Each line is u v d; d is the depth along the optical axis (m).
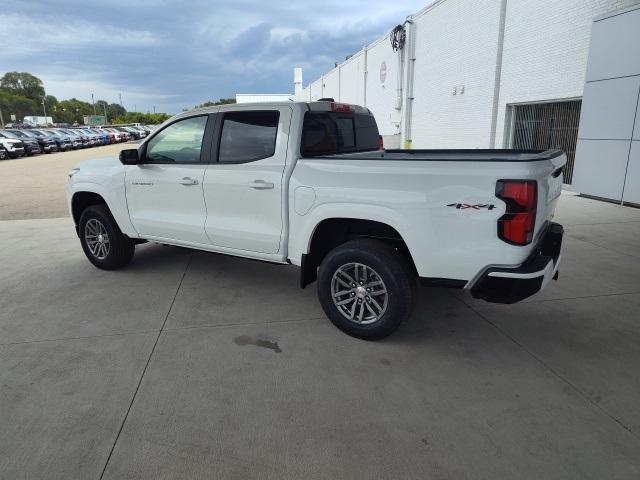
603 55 8.60
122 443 2.46
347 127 4.45
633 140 8.17
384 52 21.69
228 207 4.12
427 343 3.52
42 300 4.48
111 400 2.84
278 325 3.87
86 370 3.19
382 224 3.50
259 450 2.41
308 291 4.65
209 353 3.41
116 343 3.57
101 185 5.02
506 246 2.89
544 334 3.64
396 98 20.00
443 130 15.91
